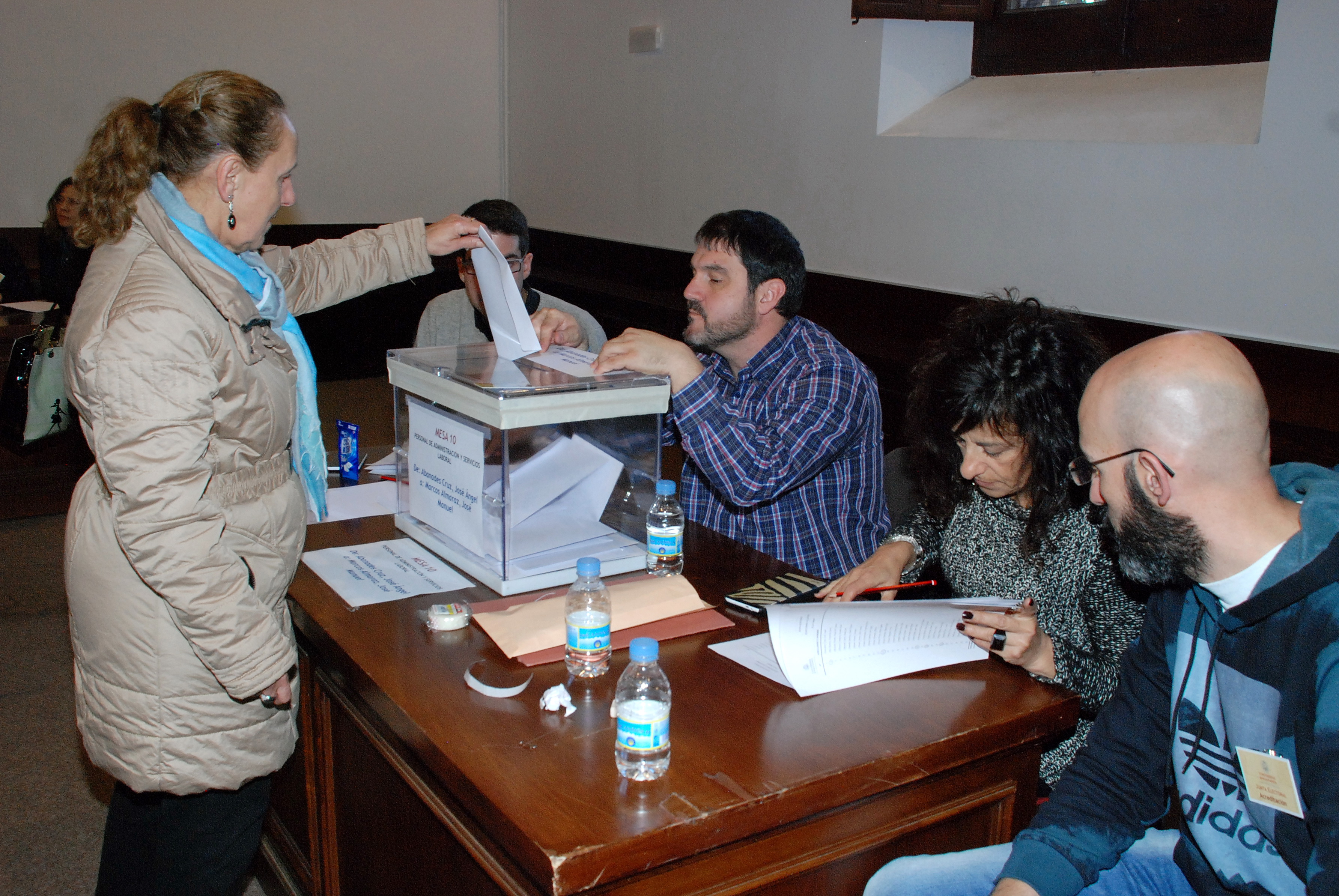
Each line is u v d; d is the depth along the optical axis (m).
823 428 1.82
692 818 0.96
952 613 1.40
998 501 1.57
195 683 1.36
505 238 2.90
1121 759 1.24
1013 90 3.47
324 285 1.93
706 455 1.69
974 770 1.22
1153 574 1.08
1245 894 1.12
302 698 1.64
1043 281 3.13
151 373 1.20
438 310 3.25
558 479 1.57
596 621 1.25
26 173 5.04
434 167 6.15
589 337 3.19
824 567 2.03
